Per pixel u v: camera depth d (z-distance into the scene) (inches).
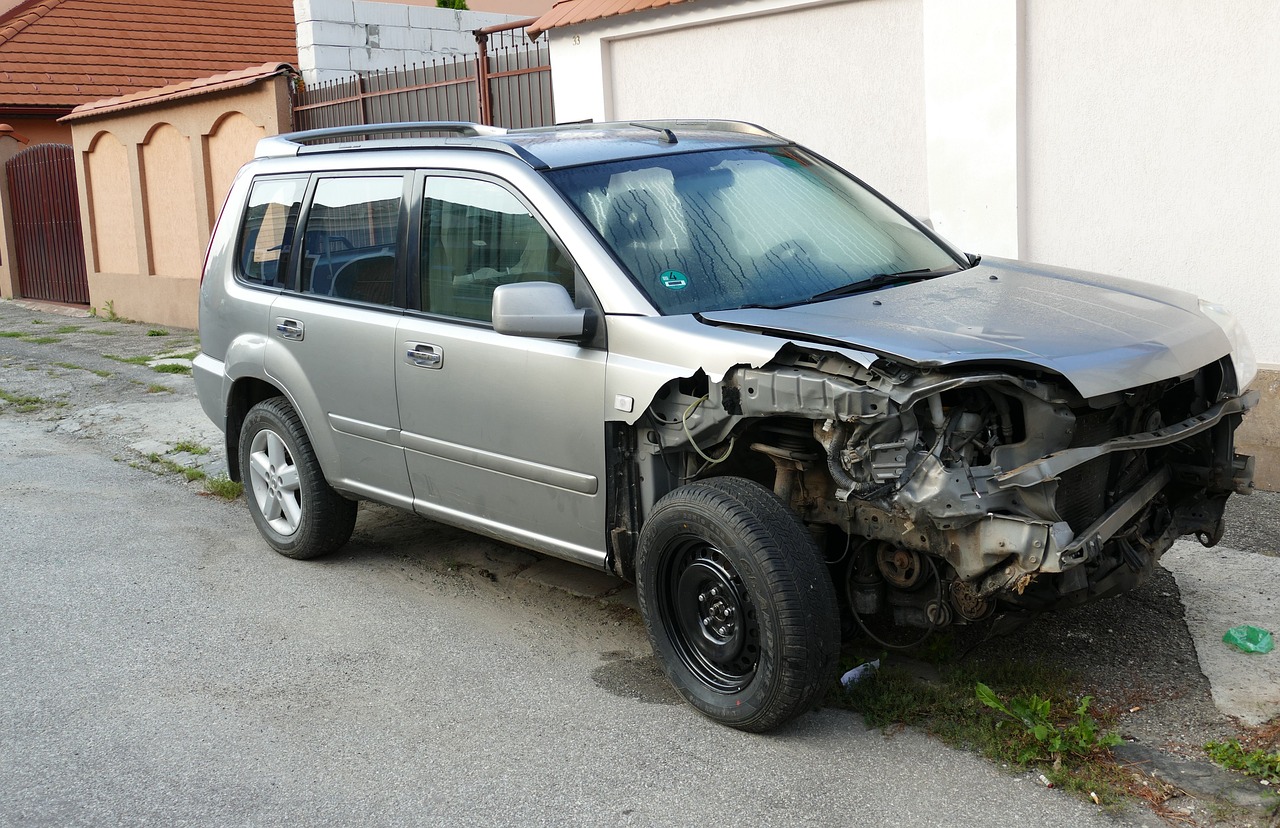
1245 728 147.1
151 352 511.8
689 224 174.4
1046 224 276.1
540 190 173.6
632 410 155.5
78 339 566.9
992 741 144.9
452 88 427.2
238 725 164.1
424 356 187.0
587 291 164.4
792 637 141.1
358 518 260.7
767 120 330.6
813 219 185.6
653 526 155.6
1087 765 139.2
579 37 367.2
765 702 145.4
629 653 182.4
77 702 173.3
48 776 152.0
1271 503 232.4
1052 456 135.4
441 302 188.5
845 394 134.0
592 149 185.2
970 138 280.8
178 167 586.6
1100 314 155.9
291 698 171.8
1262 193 242.7
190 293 589.0
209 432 348.5
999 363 136.6
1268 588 190.4
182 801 144.6
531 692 170.2
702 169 186.9
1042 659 167.9
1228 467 164.9
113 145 637.9
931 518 135.5
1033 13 267.4
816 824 131.8
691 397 154.3
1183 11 245.8
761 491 148.4
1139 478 159.0
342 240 210.1
